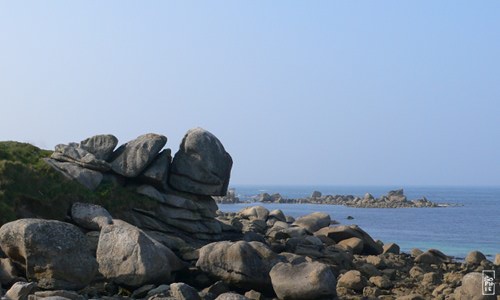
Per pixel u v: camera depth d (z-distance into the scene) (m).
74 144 37.19
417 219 113.94
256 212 51.88
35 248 25.06
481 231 86.06
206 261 27.94
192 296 24.20
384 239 72.25
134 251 26.45
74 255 25.45
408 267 38.66
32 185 33.09
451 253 57.69
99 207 32.66
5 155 35.25
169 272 27.16
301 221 47.03
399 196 198.75
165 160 36.81
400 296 28.80
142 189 35.91
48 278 25.03
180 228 35.88
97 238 30.52
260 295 26.45
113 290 26.36
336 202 192.75
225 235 37.78
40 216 32.50
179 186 36.91
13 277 25.58
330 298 26.03
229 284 27.58
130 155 36.25
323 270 26.02
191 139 37.38
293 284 25.89
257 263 27.44
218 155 37.53
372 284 31.50
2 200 31.78
